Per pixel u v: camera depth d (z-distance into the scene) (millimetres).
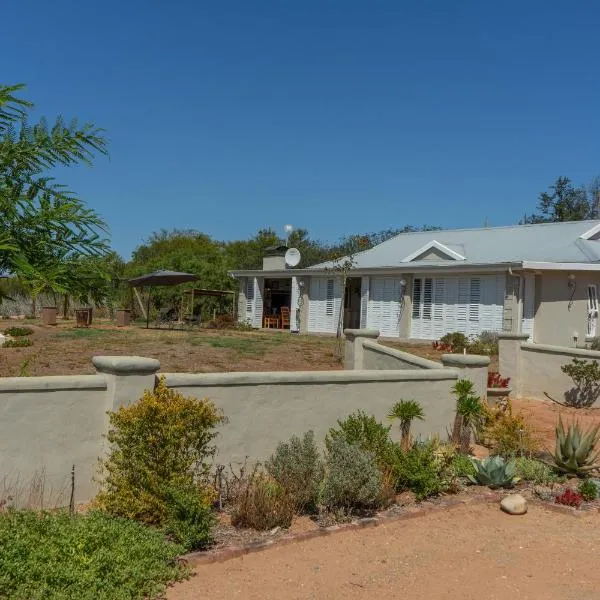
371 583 5504
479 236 29484
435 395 9914
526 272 22688
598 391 13875
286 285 34406
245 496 6695
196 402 6812
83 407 6805
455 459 8789
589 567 6070
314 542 6336
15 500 6395
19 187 5094
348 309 29281
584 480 8734
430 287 25281
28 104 5098
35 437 6543
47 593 4633
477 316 23906
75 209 5098
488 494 8039
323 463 7805
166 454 6348
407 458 8016
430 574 5750
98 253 5172
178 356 16531
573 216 52469
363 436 8211
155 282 26594
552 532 6988
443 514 7398
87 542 5285
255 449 8008
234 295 34312
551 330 22938
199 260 39625
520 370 15000
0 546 4973
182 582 5316
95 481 6781
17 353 16531
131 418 6340
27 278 4910
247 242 57094
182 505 5852
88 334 21609
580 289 23828
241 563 5758
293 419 8352
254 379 7969
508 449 9734
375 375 9156
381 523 6957
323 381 8617
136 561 5234
